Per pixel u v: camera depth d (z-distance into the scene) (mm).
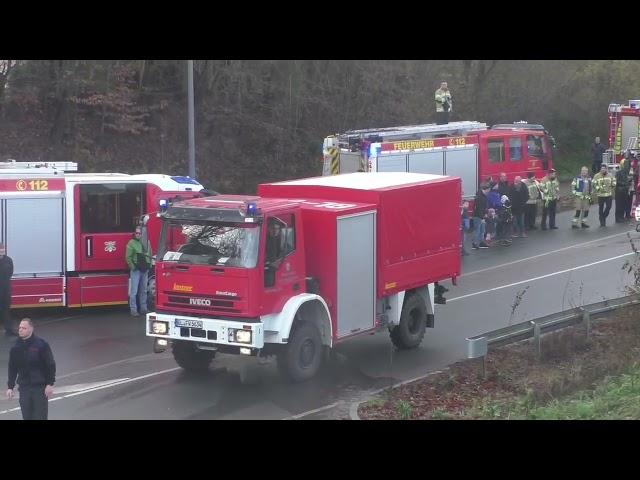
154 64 33875
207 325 14547
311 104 36750
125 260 21109
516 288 23250
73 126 31625
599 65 47000
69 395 14789
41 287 20578
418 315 17875
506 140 31391
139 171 32031
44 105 31562
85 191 20719
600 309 18312
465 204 30016
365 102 37625
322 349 15695
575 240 30406
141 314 21156
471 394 14734
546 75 45375
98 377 15930
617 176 33688
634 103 38844
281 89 35344
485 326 19484
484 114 43844
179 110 34625
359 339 18703
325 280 15523
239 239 14453
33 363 11914
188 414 13641
